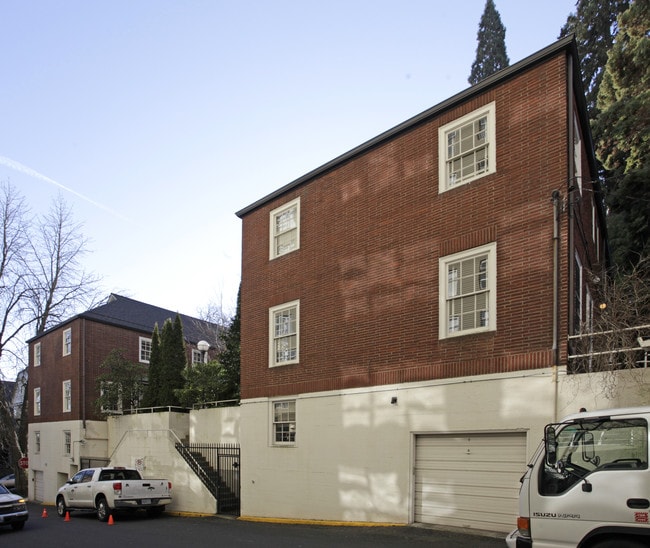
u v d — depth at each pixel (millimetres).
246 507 18469
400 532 12680
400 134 15656
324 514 15734
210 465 21875
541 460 7426
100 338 33969
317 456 16266
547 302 11883
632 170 22094
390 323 14953
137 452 24750
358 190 16625
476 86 13812
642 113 21844
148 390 29031
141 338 36500
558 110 12414
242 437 19156
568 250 11898
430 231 14438
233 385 25812
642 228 21609
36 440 36656
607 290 12102
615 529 6652
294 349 18000
